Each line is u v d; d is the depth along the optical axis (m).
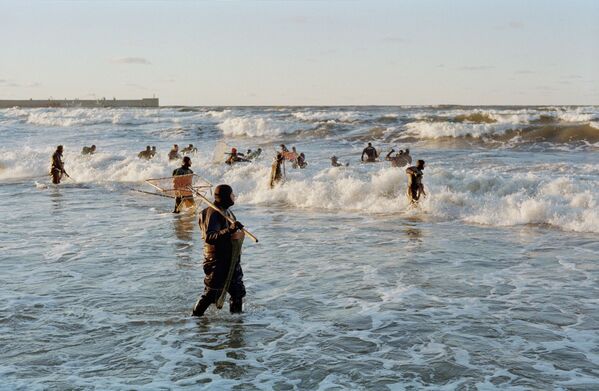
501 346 6.03
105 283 8.56
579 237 11.49
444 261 9.74
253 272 9.20
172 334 6.52
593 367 5.47
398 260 9.82
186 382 5.28
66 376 5.40
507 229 12.48
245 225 13.39
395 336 6.36
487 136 34.34
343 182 16.88
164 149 33.19
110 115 61.94
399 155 22.19
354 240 11.55
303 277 8.86
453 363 5.61
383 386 5.14
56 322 6.90
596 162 23.77
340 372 5.46
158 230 12.67
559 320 6.81
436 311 7.19
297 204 16.58
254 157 27.41
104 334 6.53
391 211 15.05
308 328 6.67
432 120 44.03
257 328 6.69
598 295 7.76
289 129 41.59
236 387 5.18
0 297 7.88
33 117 61.06
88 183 22.02
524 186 15.48
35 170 25.86
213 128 45.34
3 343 6.25
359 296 7.85
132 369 5.57
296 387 5.17
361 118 45.62
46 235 12.15
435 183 16.55
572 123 36.72
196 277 8.83
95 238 11.83
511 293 7.91
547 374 5.32
